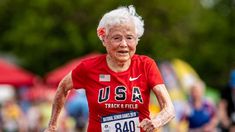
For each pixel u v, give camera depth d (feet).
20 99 91.91
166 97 25.18
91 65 25.72
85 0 174.19
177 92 70.23
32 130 80.89
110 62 25.58
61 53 181.98
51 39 178.81
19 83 91.20
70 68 84.58
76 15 176.96
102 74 25.57
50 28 177.06
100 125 25.55
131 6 25.36
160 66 71.72
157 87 25.27
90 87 25.72
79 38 176.14
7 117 81.10
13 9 185.88
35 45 179.93
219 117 65.51
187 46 202.18
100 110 25.54
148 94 25.58
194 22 203.72
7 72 91.40
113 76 25.44
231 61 220.23
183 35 195.00
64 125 71.92
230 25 220.23
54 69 182.09
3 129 80.79
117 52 24.97
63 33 179.52
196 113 61.41
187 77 72.08
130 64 25.54
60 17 178.09
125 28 24.88
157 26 179.83
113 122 25.40
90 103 25.71
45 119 74.08
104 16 25.22
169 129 66.69
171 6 179.42
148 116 25.54
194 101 61.62
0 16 188.65
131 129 25.34
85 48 177.88
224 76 222.28
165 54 179.83
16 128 81.35
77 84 26.05
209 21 214.07
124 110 25.39
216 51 217.56
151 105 62.49
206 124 61.62
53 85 83.71
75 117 70.54
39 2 176.35
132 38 25.02
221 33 218.18
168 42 181.57
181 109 68.28
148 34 179.11
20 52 183.42
